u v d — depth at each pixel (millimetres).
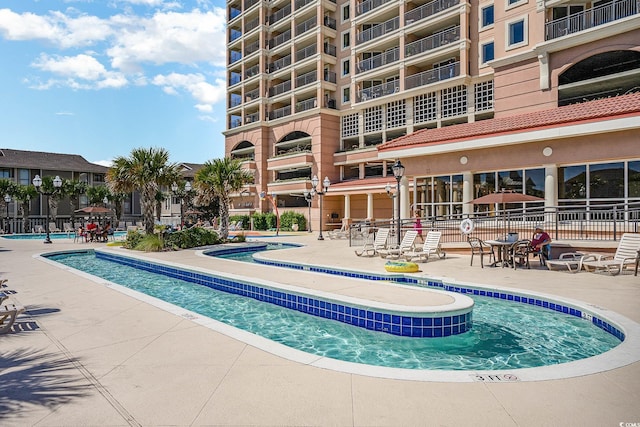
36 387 3992
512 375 4184
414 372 4305
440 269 12023
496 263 12820
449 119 29562
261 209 42031
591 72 22203
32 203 47469
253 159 44188
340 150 38344
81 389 3941
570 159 15867
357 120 36688
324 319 7785
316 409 3508
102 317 6641
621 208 15070
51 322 6363
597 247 12891
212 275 11125
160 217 49844
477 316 7742
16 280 10422
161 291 10961
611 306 7211
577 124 15156
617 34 19422
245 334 5695
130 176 20469
